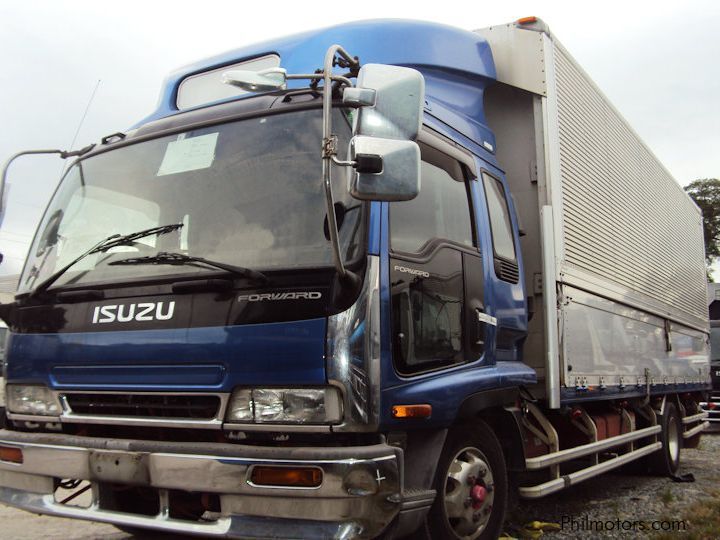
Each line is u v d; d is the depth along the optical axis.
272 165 3.75
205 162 3.97
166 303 3.58
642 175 8.21
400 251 3.65
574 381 5.57
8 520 5.61
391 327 3.46
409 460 3.65
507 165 5.59
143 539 5.04
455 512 3.96
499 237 4.82
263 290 3.36
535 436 5.18
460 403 3.90
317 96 3.88
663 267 8.84
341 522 2.99
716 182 41.31
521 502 6.57
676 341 9.24
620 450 7.14
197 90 4.89
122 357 3.63
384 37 4.71
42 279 4.11
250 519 3.11
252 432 3.33
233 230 3.66
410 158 3.13
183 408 3.47
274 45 4.78
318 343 3.21
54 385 3.84
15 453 3.78
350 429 3.17
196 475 3.19
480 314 4.31
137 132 4.45
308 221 3.50
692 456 10.92
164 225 3.88
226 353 3.36
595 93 6.77
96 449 3.47
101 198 4.21
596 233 6.39
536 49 5.52
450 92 5.03
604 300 6.48
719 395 15.78
